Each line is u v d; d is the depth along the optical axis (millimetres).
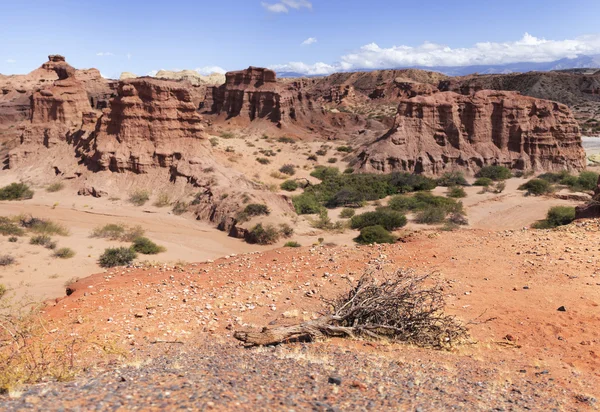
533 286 12898
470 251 16531
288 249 18500
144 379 6012
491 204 55375
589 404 6770
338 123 134625
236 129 121688
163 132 65062
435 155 77875
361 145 97812
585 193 57906
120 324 11469
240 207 49531
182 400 4953
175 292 14008
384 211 49219
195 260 37062
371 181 67875
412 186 67875
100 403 4773
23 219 45500
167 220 51781
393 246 17672
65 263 33281
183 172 61406
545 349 9328
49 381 6496
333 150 102062
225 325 11281
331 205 60000
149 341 10234
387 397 6094
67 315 12352
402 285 11250
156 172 63125
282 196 53844
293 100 130000
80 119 81062
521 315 11094
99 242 40094
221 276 15562
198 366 7168
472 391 7004
